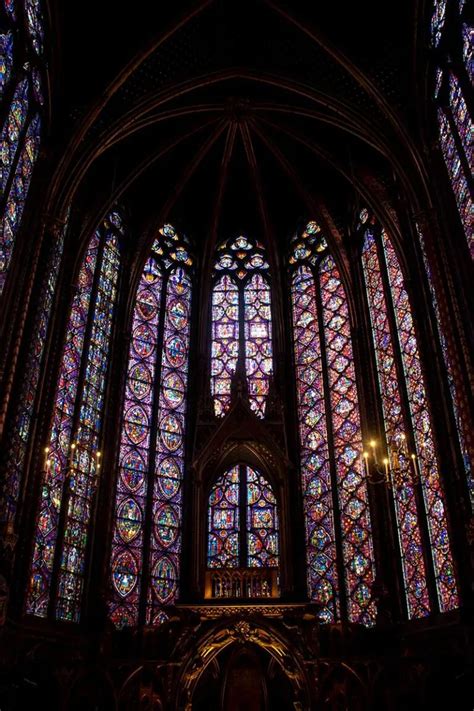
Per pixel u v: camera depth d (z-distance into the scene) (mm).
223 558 16375
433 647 13375
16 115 13914
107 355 18625
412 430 16109
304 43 17703
